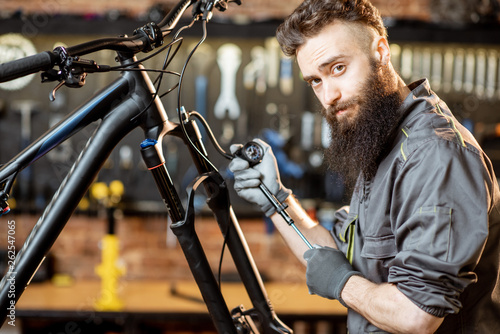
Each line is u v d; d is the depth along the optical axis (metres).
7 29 2.96
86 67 0.94
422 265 0.98
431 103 1.13
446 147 1.02
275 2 3.44
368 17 1.12
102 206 3.29
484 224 0.98
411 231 1.02
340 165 1.21
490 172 1.11
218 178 1.13
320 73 1.13
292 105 3.39
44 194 3.33
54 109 3.36
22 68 0.86
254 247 3.46
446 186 0.99
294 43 1.14
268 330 1.19
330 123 1.18
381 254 1.13
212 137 1.23
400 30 3.00
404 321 0.98
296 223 1.34
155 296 2.95
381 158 1.16
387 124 1.12
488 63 3.32
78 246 3.43
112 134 1.03
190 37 3.00
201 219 3.41
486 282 1.10
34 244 0.99
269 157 1.29
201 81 3.39
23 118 3.36
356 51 1.11
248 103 3.40
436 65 3.31
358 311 1.08
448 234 0.97
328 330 3.21
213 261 3.42
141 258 3.46
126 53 1.05
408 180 1.05
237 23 2.99
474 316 1.10
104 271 2.82
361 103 1.12
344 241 1.31
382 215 1.13
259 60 3.39
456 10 3.02
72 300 2.81
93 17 2.99
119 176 3.39
